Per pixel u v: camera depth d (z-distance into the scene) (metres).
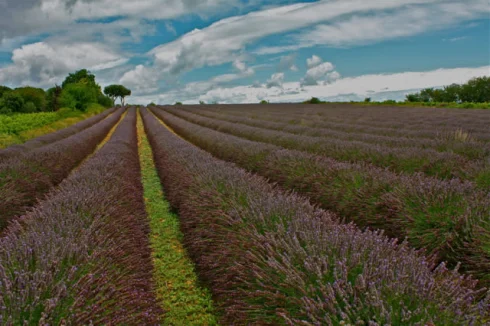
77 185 5.51
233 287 3.39
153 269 4.37
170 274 4.36
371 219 5.07
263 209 3.90
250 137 15.81
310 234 3.04
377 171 6.04
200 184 5.54
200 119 29.41
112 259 3.26
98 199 4.63
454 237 3.90
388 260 2.54
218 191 5.03
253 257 3.03
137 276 3.52
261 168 8.85
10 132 18.33
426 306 2.08
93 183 5.51
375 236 3.00
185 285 4.09
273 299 2.52
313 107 48.16
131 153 11.88
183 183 6.40
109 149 10.80
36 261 2.78
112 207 4.52
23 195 6.43
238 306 2.91
